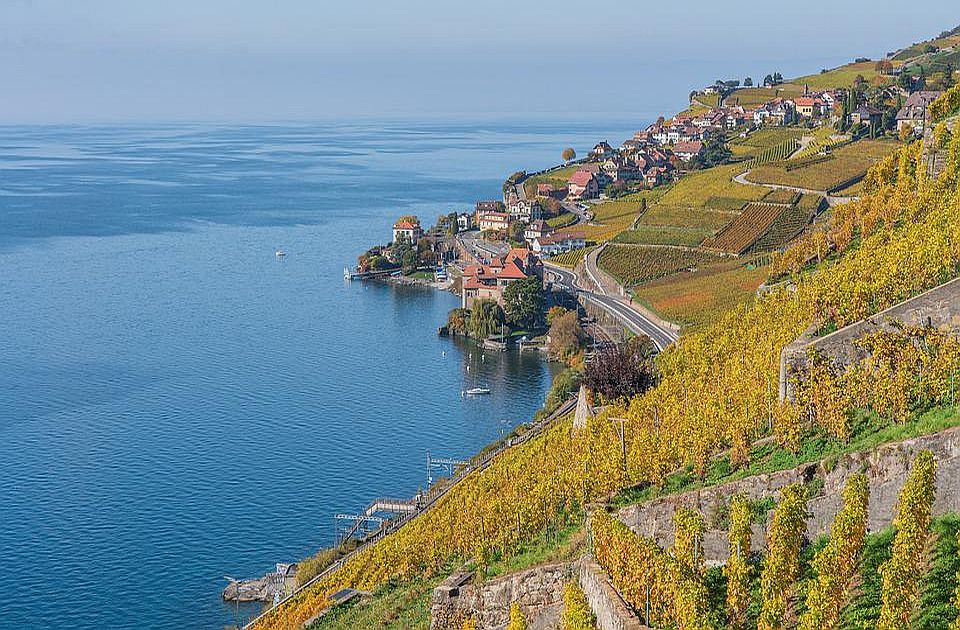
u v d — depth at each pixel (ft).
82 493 588.09
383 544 436.35
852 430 266.98
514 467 430.61
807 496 229.25
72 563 509.35
